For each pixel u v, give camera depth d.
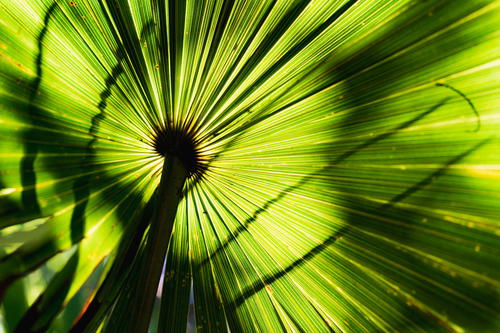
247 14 0.51
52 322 0.52
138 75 0.54
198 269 0.61
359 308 0.57
